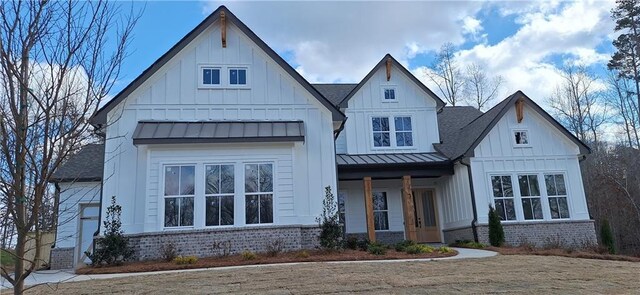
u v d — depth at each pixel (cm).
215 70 1577
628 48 3653
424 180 2061
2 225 404
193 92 1543
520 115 1856
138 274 1093
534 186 1808
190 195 1395
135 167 1420
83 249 1580
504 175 1803
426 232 2027
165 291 855
